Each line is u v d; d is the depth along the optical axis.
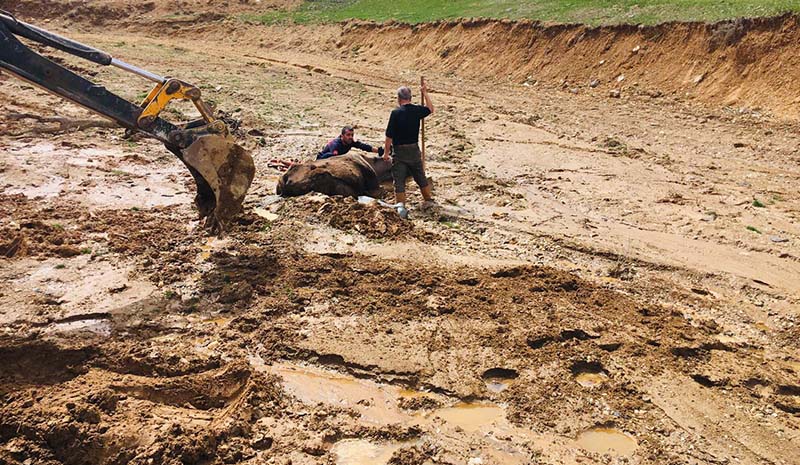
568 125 16.05
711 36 17.78
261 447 5.24
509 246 9.02
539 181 11.80
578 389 6.01
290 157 13.00
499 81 21.50
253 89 20.36
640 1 21.41
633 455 5.25
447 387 5.97
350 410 5.69
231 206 7.89
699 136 14.90
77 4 38.62
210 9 37.34
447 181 11.54
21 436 5.06
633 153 13.62
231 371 6.00
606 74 19.48
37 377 5.92
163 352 6.27
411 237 8.99
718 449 5.33
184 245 8.63
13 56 7.06
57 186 10.80
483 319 7.01
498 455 5.21
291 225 9.14
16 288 7.28
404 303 7.29
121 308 7.00
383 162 10.91
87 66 22.25
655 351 6.59
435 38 25.34
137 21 37.03
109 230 9.02
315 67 25.19
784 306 7.62
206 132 7.63
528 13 23.42
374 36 28.11
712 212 10.38
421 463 5.11
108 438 5.07
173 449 5.01
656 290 7.95
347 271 7.95
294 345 6.50
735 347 6.74
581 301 7.50
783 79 16.08
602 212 10.38
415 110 9.85
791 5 17.17
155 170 11.95
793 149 13.68
